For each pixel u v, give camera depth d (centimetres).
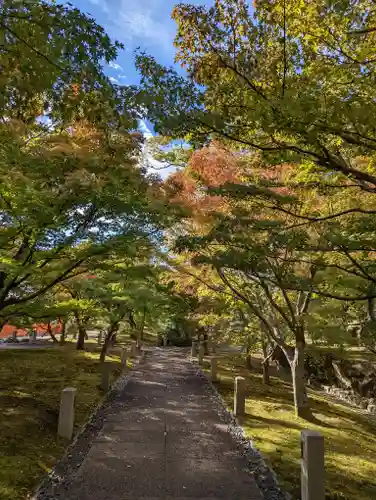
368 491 640
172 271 1243
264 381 1645
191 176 800
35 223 638
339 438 949
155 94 340
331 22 388
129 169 640
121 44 339
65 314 1030
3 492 527
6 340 2583
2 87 364
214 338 2223
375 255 698
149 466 667
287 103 319
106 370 1269
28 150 650
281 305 1331
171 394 1267
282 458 727
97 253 696
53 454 691
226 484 607
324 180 525
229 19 412
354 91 391
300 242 455
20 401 955
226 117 377
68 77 356
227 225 468
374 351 1117
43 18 307
